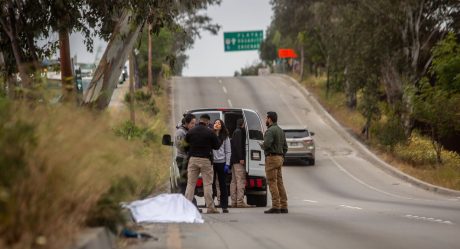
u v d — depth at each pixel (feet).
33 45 93.66
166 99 345.51
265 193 110.32
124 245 50.34
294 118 317.01
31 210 33.04
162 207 63.00
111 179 44.19
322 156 236.43
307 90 375.66
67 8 92.73
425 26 233.96
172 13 105.70
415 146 220.02
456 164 185.26
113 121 46.68
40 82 47.26
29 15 92.02
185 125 93.66
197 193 104.37
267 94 374.22
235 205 105.60
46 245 33.63
